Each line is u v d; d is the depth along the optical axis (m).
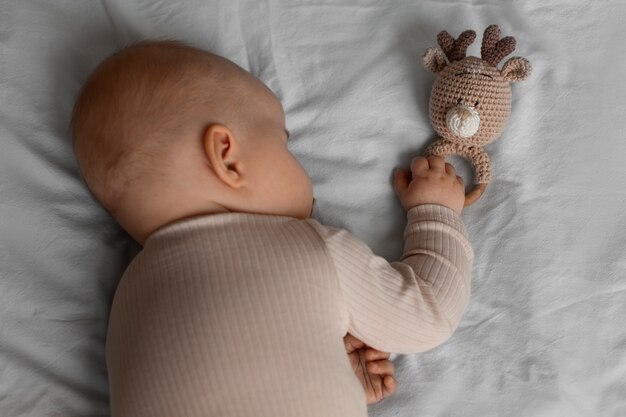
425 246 0.92
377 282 0.85
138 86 0.82
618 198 1.01
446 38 0.98
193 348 0.75
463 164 1.03
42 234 0.91
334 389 0.78
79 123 0.84
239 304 0.76
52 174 0.94
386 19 1.08
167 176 0.81
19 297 0.88
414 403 0.94
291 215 0.88
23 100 0.96
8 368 0.85
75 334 0.89
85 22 1.03
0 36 0.99
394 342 0.87
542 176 1.02
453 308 0.89
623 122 1.04
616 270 0.97
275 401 0.75
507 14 1.09
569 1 1.09
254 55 1.07
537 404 0.93
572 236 0.99
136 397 0.76
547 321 0.96
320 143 1.04
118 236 0.97
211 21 1.07
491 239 1.00
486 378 0.94
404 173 1.02
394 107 1.05
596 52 1.08
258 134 0.85
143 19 1.06
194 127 0.81
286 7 1.08
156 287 0.78
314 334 0.78
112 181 0.83
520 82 1.06
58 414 0.86
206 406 0.74
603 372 0.94
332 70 1.06
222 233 0.80
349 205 1.03
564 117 1.05
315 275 0.79
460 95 0.93
